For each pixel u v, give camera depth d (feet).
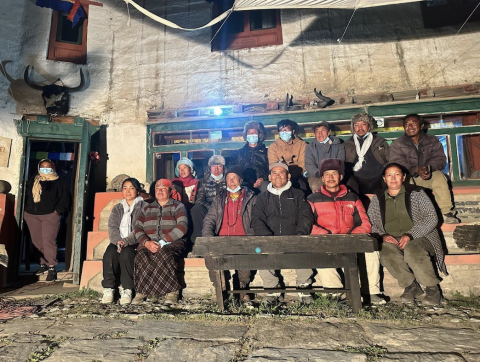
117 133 22.49
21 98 21.43
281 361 7.22
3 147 20.20
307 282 12.08
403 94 19.53
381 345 7.99
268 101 20.99
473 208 14.61
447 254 12.80
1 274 16.96
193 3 23.89
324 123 16.11
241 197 13.44
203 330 9.37
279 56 22.30
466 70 20.04
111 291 12.98
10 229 18.38
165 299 13.10
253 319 10.17
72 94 22.56
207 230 13.09
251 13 23.21
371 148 15.94
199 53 23.17
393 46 21.21
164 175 21.97
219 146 20.79
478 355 7.21
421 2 21.40
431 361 6.99
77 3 22.85
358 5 17.06
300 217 12.04
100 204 18.17
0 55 21.20
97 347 8.38
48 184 18.81
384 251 11.56
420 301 11.57
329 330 9.02
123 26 24.09
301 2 16.92
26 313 11.87
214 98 22.35
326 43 21.98
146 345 8.44
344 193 12.26
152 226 13.48
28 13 22.52
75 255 17.13
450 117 19.48
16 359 7.88
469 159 19.29
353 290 10.30
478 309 10.45
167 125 21.44
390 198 12.37
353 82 21.13
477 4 20.63
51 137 20.93
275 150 17.24
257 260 10.48
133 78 23.29
